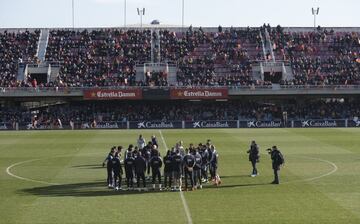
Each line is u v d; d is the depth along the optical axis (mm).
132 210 26938
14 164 43656
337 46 99000
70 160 45844
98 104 88875
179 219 25188
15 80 88375
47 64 92188
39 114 84500
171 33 102375
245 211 26656
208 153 34219
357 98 89750
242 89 85875
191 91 85688
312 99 91188
